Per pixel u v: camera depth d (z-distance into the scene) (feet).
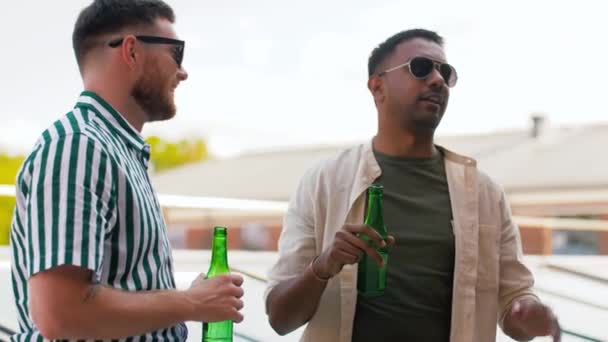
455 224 7.19
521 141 63.93
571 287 15.98
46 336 4.77
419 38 7.48
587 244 49.34
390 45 7.52
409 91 7.27
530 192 51.47
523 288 7.47
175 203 13.35
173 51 5.76
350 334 6.91
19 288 5.23
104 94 5.56
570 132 63.87
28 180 5.00
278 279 7.17
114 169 5.10
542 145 60.75
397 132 7.44
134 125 5.73
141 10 5.66
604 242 49.01
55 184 4.83
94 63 5.61
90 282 4.83
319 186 7.36
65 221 4.75
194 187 76.02
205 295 5.29
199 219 58.90
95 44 5.61
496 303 7.34
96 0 5.68
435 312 7.03
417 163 7.46
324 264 6.42
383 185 7.30
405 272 7.01
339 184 7.33
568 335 11.80
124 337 4.97
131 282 5.22
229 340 6.28
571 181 51.24
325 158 7.64
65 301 4.69
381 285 6.91
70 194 4.81
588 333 11.89
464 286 7.07
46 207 4.79
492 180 7.67
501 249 7.64
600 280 16.85
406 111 7.30
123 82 5.58
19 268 5.20
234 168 81.66
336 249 6.31
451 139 71.36
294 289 6.66
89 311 4.75
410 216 7.22
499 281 7.61
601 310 13.69
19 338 5.23
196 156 126.31
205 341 6.27
